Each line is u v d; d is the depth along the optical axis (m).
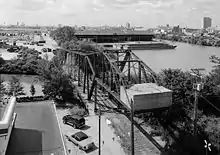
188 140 38.16
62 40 161.25
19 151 33.06
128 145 35.78
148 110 37.81
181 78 51.75
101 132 39.94
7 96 58.97
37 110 50.75
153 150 35.47
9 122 32.25
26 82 82.06
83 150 33.66
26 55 117.50
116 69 47.78
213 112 50.56
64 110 50.91
